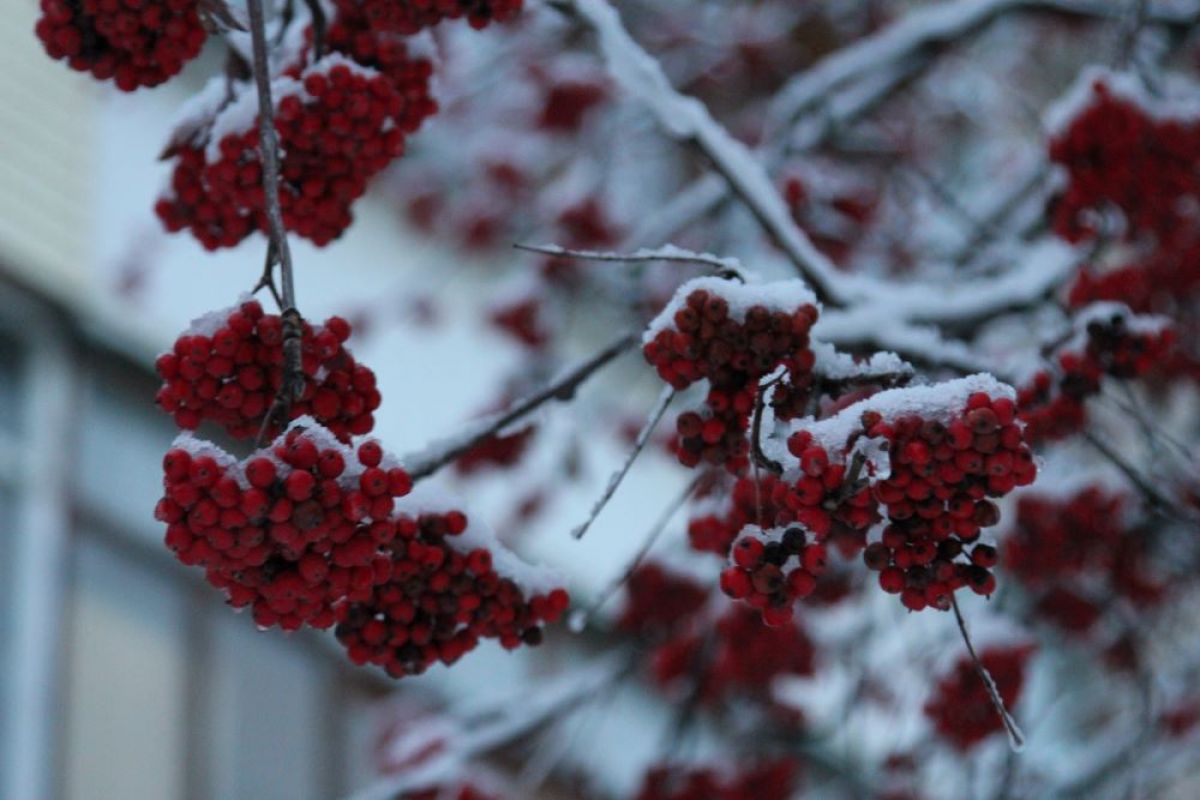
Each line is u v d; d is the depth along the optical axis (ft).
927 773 32.50
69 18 15.55
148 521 39.19
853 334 19.22
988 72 44.62
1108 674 32.58
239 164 16.05
